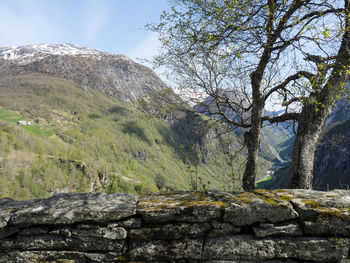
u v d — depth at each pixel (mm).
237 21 4371
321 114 4629
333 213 2867
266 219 2918
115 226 2947
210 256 2871
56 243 2930
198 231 2914
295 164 4789
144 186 57719
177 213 2961
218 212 2938
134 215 3039
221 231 2912
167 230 2936
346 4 4559
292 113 5621
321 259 2820
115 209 2975
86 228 2945
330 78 4523
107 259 2898
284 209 2910
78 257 2908
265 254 2828
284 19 4406
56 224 2953
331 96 4520
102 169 103125
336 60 4477
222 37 4465
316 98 4672
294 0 4145
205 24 4461
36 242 2936
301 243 2838
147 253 2896
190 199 3260
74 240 2932
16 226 2984
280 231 2869
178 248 2891
